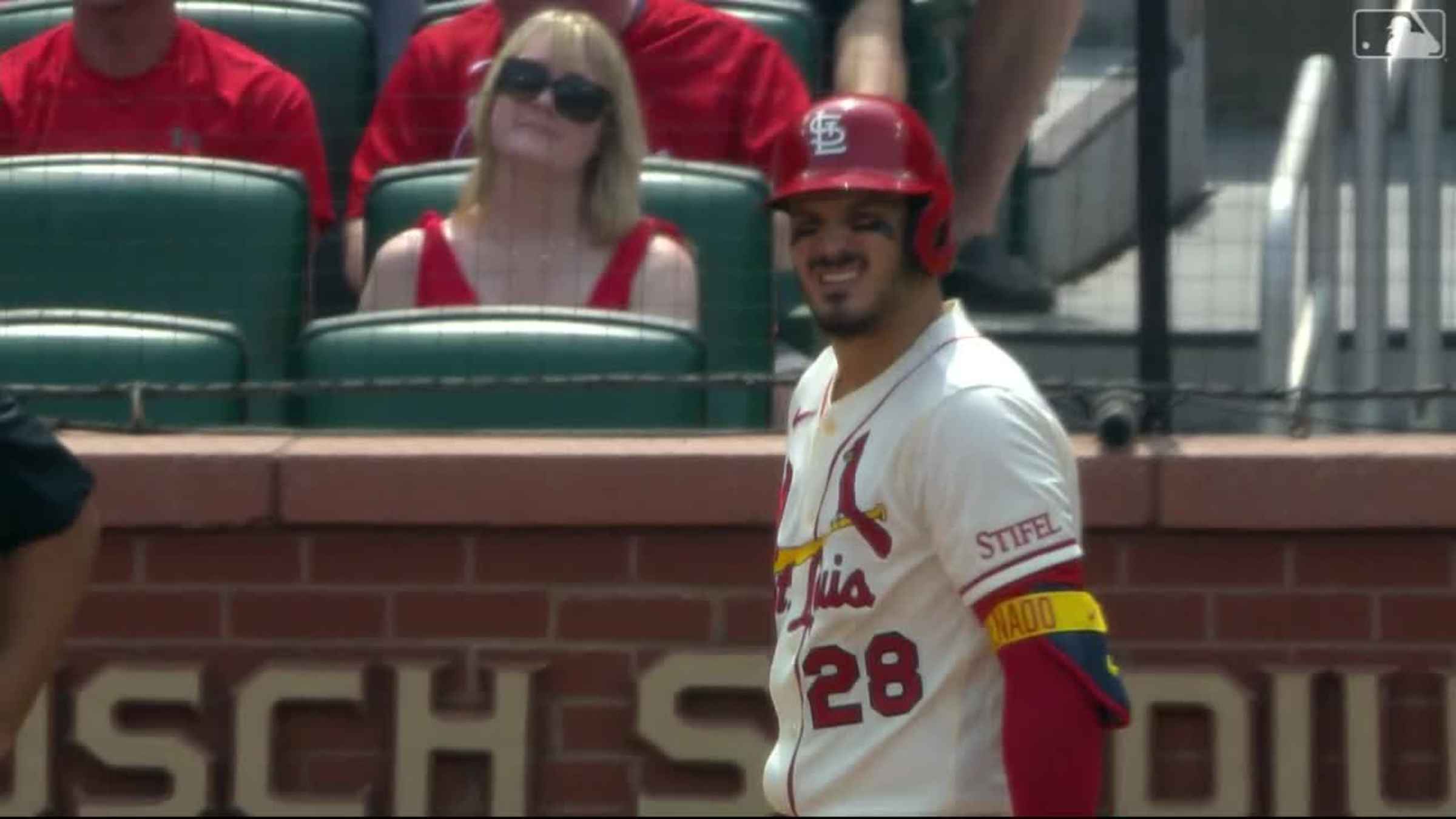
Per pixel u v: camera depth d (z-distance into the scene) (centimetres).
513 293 2086
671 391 2050
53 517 1479
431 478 1942
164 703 1970
